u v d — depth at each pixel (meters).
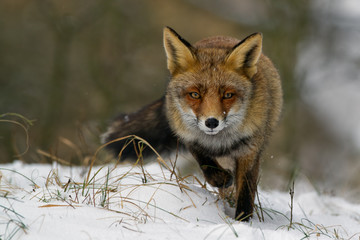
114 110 28.78
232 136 8.46
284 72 26.91
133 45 32.44
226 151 8.68
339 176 17.56
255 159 8.59
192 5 38.78
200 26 38.53
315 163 27.66
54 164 11.34
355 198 13.45
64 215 6.27
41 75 31.70
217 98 8.05
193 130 8.59
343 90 41.50
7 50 32.50
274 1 28.20
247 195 8.30
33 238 5.40
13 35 32.97
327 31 30.98
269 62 10.00
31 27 33.12
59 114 28.20
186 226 6.37
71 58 31.19
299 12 28.06
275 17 28.44
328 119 38.28
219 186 8.52
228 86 8.13
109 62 31.52
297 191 13.39
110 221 6.27
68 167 11.49
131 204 7.11
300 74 27.41
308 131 37.25
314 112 38.66
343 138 35.88
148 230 6.06
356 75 30.34
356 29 31.12
